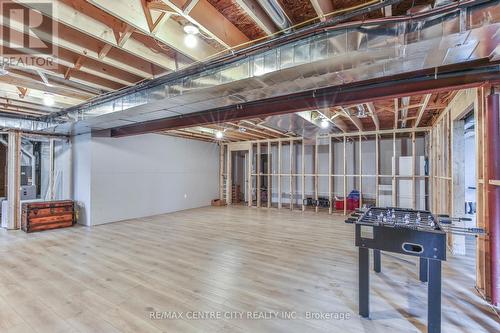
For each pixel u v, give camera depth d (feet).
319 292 9.21
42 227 18.37
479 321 7.52
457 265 11.81
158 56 9.46
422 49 6.56
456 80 8.47
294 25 7.48
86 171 20.33
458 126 13.71
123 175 22.26
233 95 10.25
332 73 8.11
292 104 11.46
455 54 6.81
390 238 7.38
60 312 7.92
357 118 19.89
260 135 27.68
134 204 23.04
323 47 7.30
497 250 8.29
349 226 19.70
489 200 8.54
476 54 6.81
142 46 8.93
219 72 9.24
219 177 33.27
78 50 8.48
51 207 18.85
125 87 12.28
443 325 7.34
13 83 11.30
